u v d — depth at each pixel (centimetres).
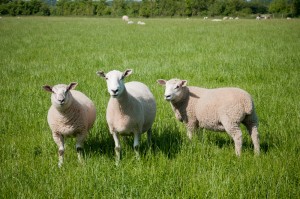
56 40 2408
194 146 595
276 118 720
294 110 755
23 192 464
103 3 11400
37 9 11406
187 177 496
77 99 620
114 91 531
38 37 2652
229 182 466
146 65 1285
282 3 9988
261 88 935
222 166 516
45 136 666
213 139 655
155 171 512
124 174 507
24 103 866
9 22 5256
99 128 698
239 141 562
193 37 2397
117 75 550
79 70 1252
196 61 1350
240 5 10419
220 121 581
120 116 568
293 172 488
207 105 591
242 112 555
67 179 491
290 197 441
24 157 589
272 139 629
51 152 619
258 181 471
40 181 495
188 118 636
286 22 4656
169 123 723
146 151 608
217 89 604
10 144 632
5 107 836
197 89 637
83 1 11888
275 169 495
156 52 1658
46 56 1642
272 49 1631
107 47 1925
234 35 2486
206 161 542
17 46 2061
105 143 651
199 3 10150
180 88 625
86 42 2223
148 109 643
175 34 2691
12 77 1167
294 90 909
